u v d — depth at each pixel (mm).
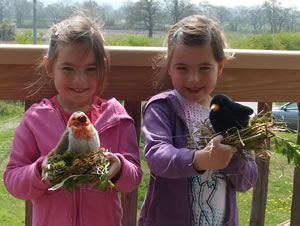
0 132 3188
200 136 1541
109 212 1638
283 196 3234
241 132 1391
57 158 1371
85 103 1715
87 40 1583
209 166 1385
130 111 1895
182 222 1662
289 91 1918
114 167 1480
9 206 2771
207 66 1638
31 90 1808
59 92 1639
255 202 1981
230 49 1851
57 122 1648
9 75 1788
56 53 1595
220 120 1399
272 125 1413
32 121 1647
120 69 1828
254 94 1906
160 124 1650
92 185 1522
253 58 1842
